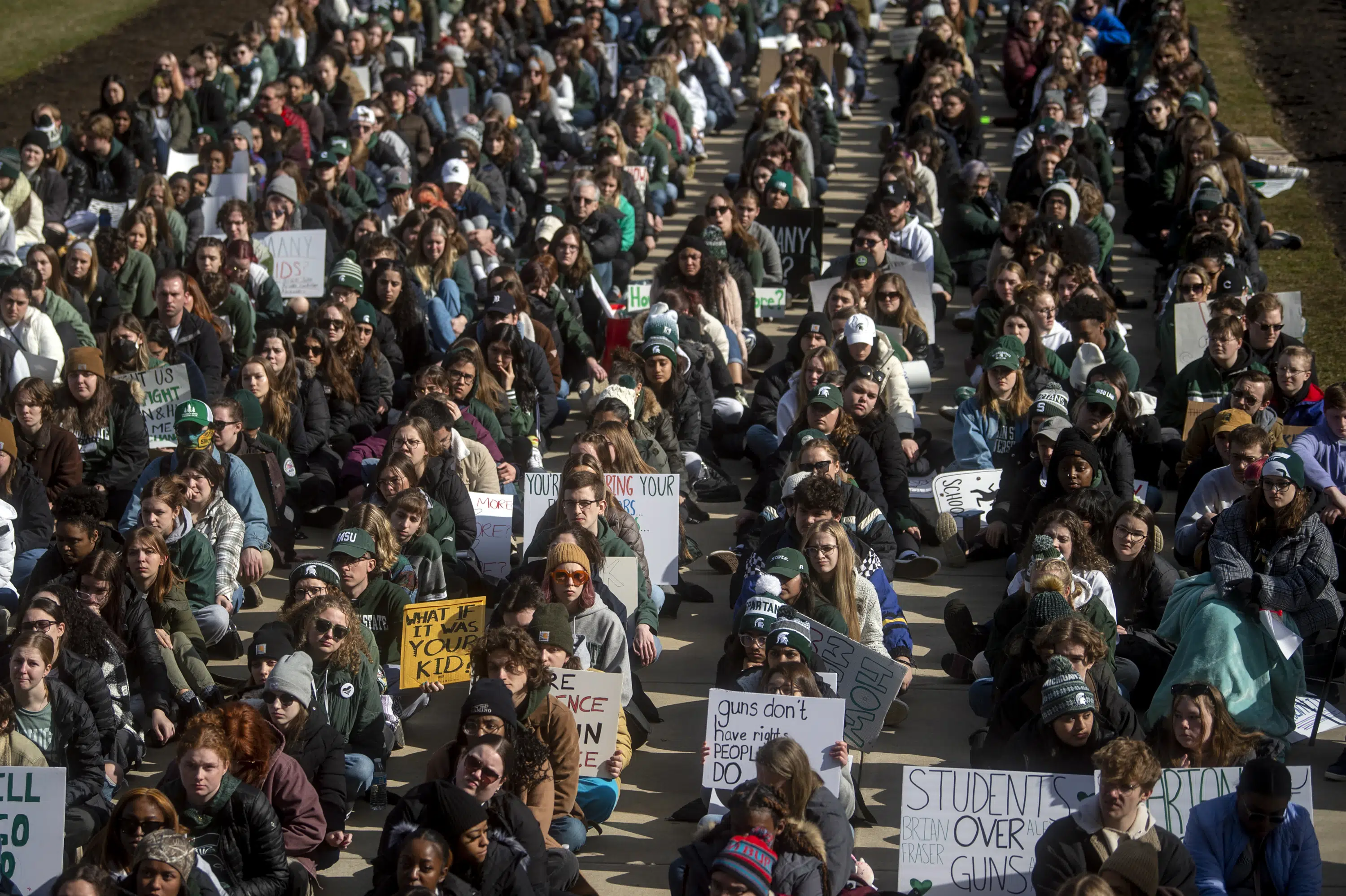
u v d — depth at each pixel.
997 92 25.73
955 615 10.56
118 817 7.30
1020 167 18.88
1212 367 13.30
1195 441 12.22
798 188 18.98
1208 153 18.08
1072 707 8.03
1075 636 8.49
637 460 11.78
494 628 8.60
